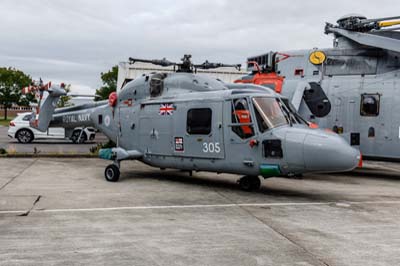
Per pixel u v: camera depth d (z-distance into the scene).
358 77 11.53
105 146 15.64
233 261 4.25
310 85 12.10
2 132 30.05
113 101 10.79
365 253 4.57
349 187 9.70
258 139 7.84
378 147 10.98
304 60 12.57
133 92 10.33
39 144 20.20
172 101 9.35
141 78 10.31
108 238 4.97
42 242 4.77
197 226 5.61
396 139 10.67
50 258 4.24
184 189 8.70
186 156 9.03
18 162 12.91
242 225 5.72
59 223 5.61
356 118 11.32
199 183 9.57
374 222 6.05
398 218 6.33
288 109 8.32
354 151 7.22
